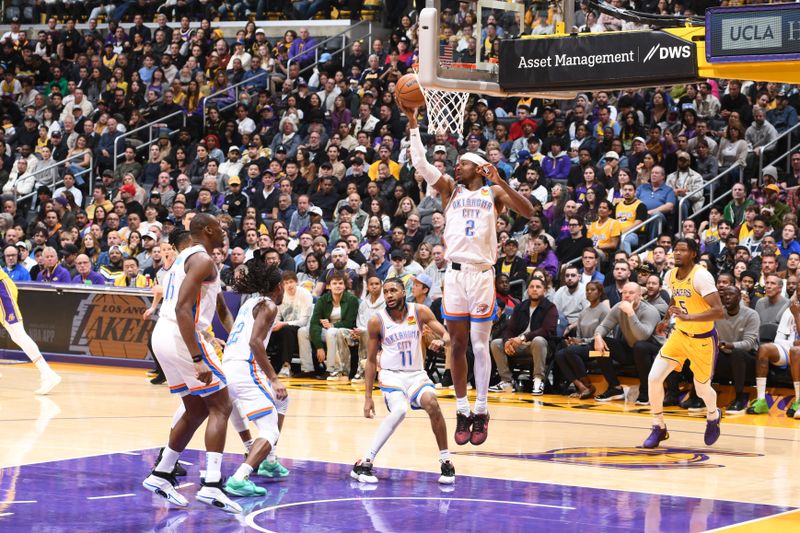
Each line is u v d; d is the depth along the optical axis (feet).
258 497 25.46
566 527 22.74
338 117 72.59
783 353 43.73
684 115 62.39
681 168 58.70
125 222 68.28
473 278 29.81
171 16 92.63
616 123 64.64
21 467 28.30
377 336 28.48
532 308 49.49
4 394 44.16
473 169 30.04
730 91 63.10
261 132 75.05
